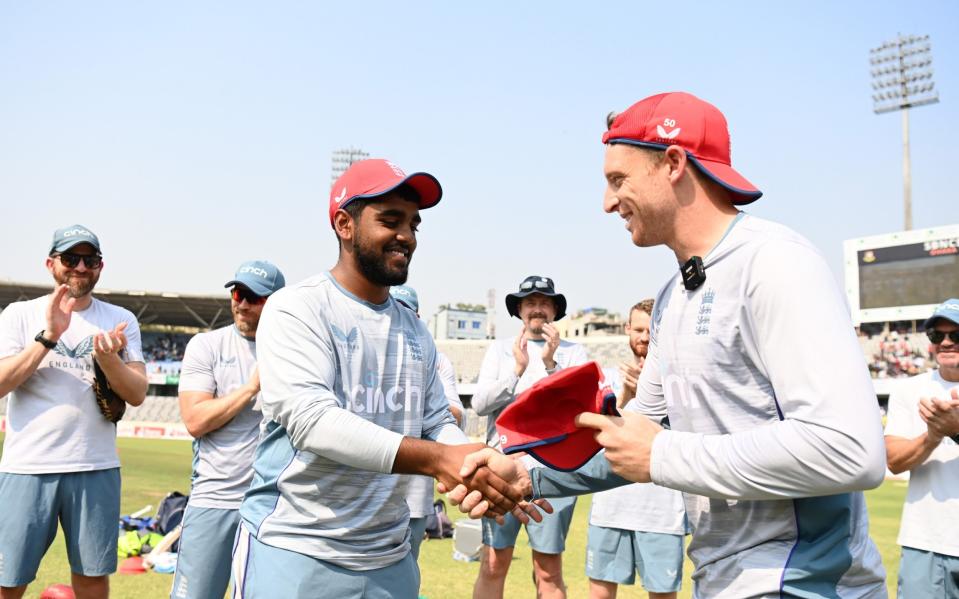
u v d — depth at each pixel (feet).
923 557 13.03
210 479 14.05
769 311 5.99
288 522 8.20
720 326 6.51
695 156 6.76
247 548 8.45
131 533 22.81
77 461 13.98
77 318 14.65
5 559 13.47
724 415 6.61
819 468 5.49
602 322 215.31
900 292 111.86
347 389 8.34
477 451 7.48
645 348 14.79
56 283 14.51
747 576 6.57
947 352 13.37
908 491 13.51
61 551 22.16
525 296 19.38
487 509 7.66
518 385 18.93
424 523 11.09
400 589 8.77
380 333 8.73
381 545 8.49
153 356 157.07
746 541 6.71
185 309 153.79
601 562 16.39
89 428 14.24
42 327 14.67
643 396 8.34
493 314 252.42
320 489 8.13
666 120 6.80
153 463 56.03
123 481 42.55
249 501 8.68
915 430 13.62
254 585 8.21
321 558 8.10
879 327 115.03
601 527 16.37
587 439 7.04
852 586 6.63
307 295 8.35
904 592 13.39
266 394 7.98
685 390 6.93
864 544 6.75
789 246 6.11
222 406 13.87
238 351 15.12
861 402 5.54
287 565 8.07
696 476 6.01
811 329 5.73
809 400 5.61
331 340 8.30
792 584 6.34
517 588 20.40
